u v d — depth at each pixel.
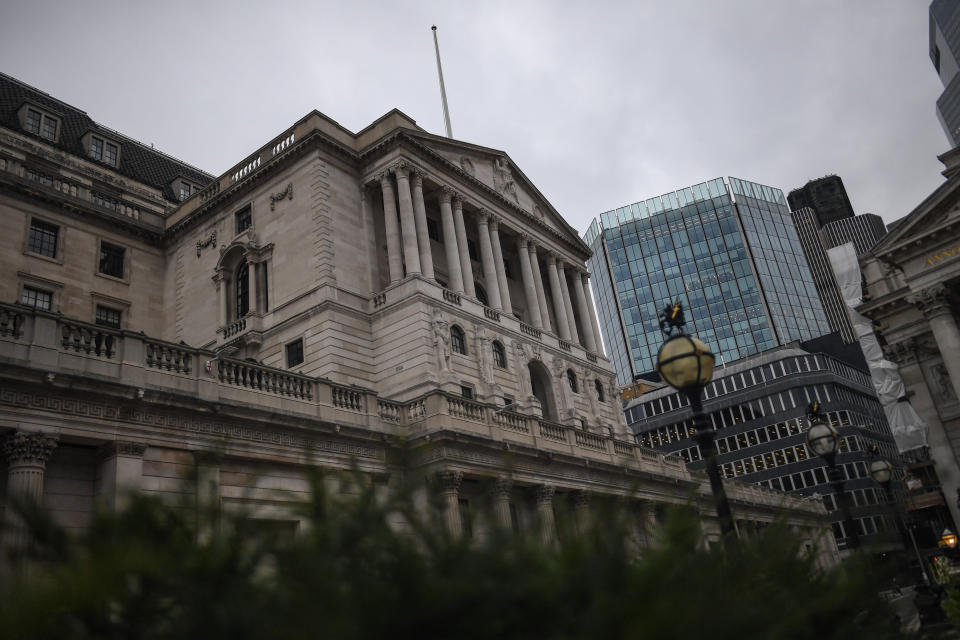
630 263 158.00
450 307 42.38
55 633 5.58
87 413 20.02
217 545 6.08
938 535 47.06
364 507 6.57
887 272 45.03
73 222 44.78
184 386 22.59
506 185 53.50
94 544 5.76
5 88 52.41
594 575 5.76
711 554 7.61
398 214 45.34
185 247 49.06
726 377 95.75
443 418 29.48
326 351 38.84
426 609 5.21
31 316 19.83
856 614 8.69
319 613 5.18
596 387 54.28
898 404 44.03
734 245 153.25
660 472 43.56
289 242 43.16
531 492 33.47
